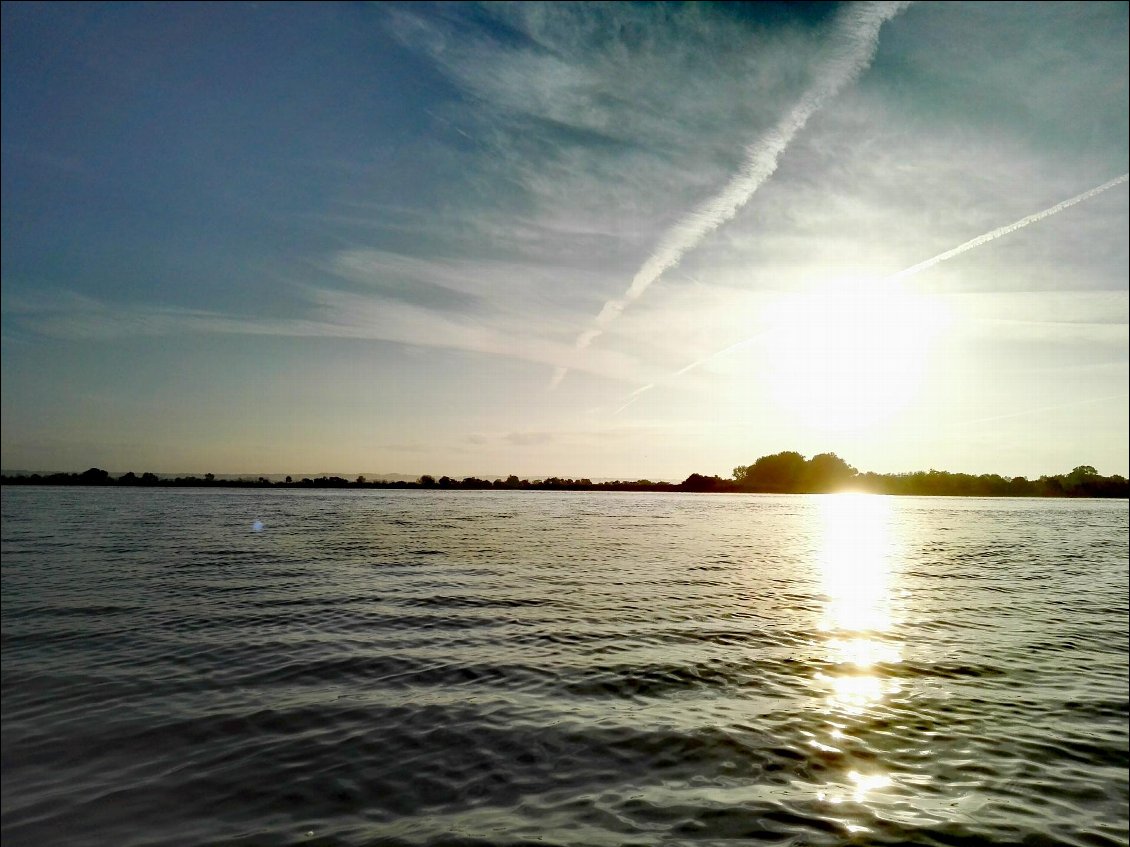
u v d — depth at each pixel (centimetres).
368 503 9650
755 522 6569
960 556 3603
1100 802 795
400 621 1733
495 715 1048
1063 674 1327
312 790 812
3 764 903
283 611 1869
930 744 958
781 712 1073
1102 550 3969
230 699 1141
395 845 687
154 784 838
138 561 3003
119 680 1258
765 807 768
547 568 2797
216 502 9662
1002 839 711
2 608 1938
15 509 7588
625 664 1332
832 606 2033
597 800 782
